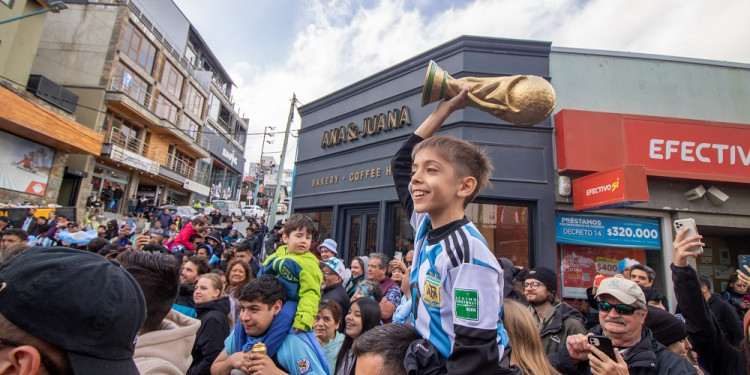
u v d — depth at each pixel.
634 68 7.26
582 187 6.32
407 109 7.65
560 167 6.58
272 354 2.18
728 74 7.37
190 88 28.48
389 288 4.32
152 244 4.41
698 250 2.05
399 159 1.72
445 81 1.53
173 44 27.67
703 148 6.52
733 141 6.56
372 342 1.43
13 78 14.38
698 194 6.44
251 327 2.19
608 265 6.64
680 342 2.24
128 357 0.89
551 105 1.35
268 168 52.44
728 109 7.19
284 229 2.67
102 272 0.86
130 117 21.92
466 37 7.14
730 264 7.87
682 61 7.33
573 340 1.95
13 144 14.49
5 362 0.73
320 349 2.35
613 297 2.01
